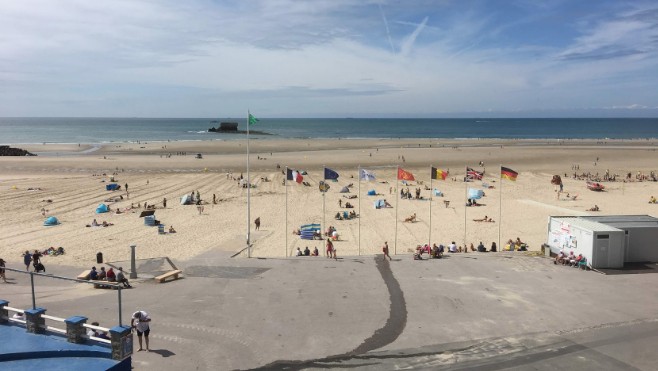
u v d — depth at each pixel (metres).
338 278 21.34
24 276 22.73
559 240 24.92
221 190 56.50
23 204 47.53
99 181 61.94
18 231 36.94
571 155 91.69
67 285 21.00
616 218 25.42
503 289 19.94
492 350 14.58
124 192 54.75
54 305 17.94
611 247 22.70
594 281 20.91
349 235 36.31
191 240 34.25
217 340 15.19
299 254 29.22
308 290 19.78
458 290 19.81
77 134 180.62
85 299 18.67
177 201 50.09
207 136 162.25
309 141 131.62
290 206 47.53
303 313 17.41
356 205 48.03
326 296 19.11
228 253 30.22
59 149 108.19
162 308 17.73
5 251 31.05
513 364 13.71
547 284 20.55
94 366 10.41
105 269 23.50
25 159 84.88
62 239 34.47
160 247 32.19
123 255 30.03
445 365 13.69
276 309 17.75
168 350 14.46
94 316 16.80
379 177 66.25
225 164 79.38
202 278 21.31
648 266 22.94
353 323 16.56
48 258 29.20
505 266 23.25
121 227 38.53
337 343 15.06
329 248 26.23
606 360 13.93
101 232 36.75
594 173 69.94
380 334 15.71
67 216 42.56
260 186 59.00
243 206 47.56
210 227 38.62
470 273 22.12
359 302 18.50
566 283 20.66
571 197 50.59
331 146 115.25
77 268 24.48
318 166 77.38
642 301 18.55
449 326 16.34
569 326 16.30
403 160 84.62
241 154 96.25
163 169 73.94
